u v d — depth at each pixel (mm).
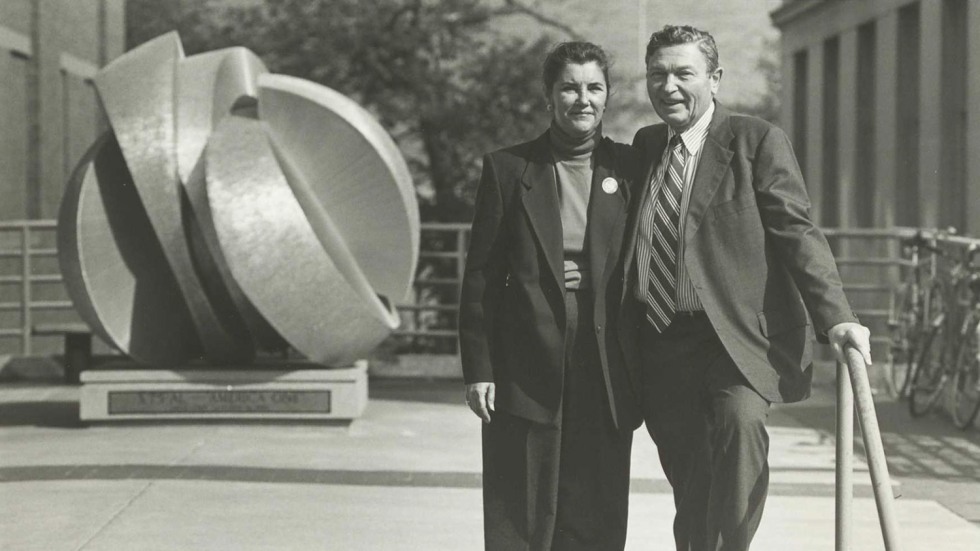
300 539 9711
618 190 7020
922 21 25859
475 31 39938
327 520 10359
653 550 9453
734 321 6766
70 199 14906
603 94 7008
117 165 15031
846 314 6520
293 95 14797
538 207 6992
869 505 11188
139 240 15109
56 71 29844
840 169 32406
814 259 6641
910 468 13258
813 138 34969
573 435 7047
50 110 29375
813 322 6609
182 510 10664
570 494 7078
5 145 27141
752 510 6648
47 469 12445
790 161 6875
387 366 21484
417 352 30641
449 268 32469
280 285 14055
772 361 6777
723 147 6898
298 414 14906
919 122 26672
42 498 11102
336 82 38406
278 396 14930
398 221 15344
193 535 9805
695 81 6938
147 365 15156
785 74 37844
